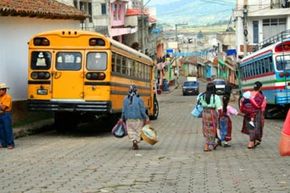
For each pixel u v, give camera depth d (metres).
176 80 112.62
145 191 9.38
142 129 15.66
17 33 22.00
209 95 15.04
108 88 18.89
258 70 29.08
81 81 18.98
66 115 21.03
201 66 135.38
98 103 18.92
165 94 71.62
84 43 19.02
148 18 70.31
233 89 61.28
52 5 26.16
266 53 26.88
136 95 15.82
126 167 12.22
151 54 77.00
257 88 15.75
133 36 58.19
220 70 94.75
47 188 9.80
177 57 124.56
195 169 11.80
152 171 11.59
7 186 10.08
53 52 19.14
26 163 13.04
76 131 21.88
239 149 15.48
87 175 11.16
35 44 19.27
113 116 21.48
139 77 24.59
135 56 23.52
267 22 58.97
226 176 10.81
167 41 120.19
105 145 16.89
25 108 22.38
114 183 10.20
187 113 34.81
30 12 21.97
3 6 20.17
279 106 27.86
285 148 5.15
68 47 19.06
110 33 48.50
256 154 14.31
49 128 22.00
